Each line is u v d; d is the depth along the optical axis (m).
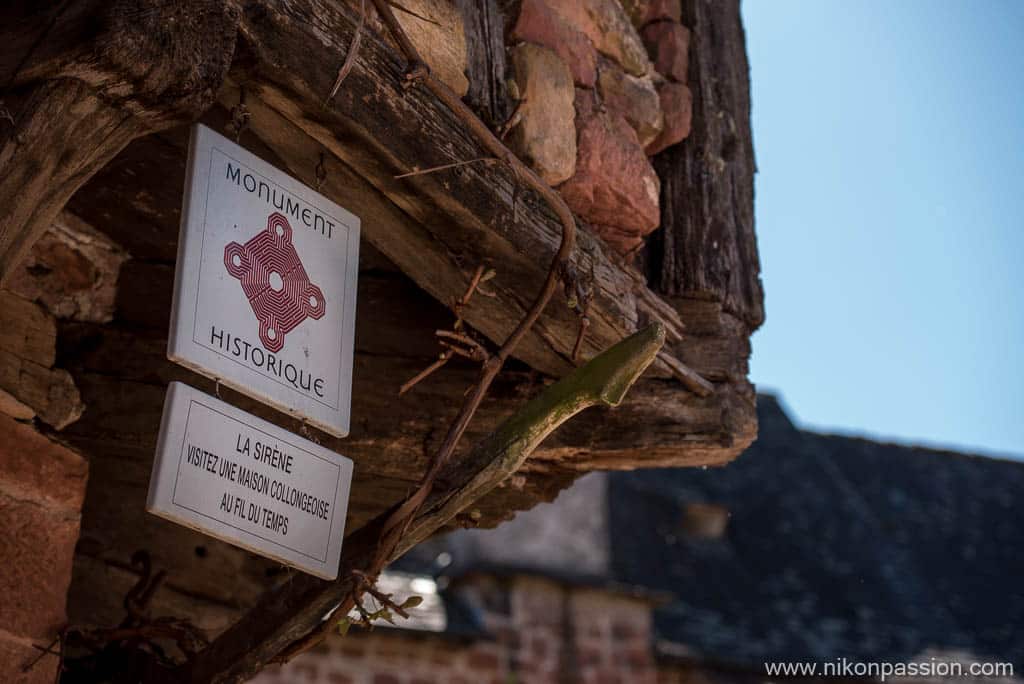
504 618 12.53
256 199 3.10
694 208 4.73
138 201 4.07
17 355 3.93
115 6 2.73
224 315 2.97
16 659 3.53
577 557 13.14
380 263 4.27
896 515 16.95
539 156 4.03
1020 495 17.97
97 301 4.21
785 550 15.27
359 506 4.59
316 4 3.13
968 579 15.98
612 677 12.73
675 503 15.11
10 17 2.88
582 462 4.41
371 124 3.27
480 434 4.16
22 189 2.73
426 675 11.78
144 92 2.81
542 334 4.02
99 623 5.07
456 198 3.52
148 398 4.12
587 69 4.34
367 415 4.19
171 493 2.88
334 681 11.36
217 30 2.87
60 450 3.75
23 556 3.59
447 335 3.53
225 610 5.34
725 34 5.08
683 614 13.68
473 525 3.99
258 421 3.11
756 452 16.84
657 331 3.43
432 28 3.73
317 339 3.19
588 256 4.04
